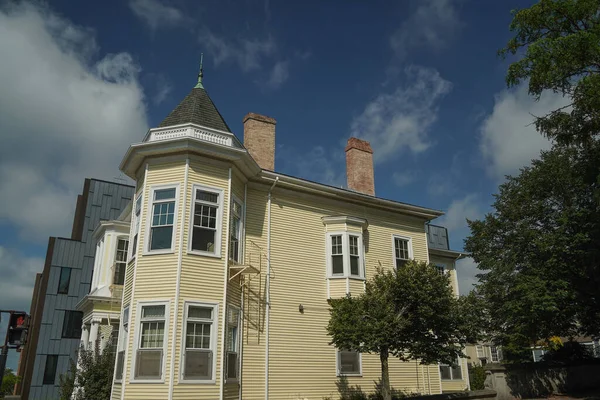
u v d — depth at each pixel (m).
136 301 14.05
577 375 23.25
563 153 22.47
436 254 26.02
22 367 35.03
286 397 16.27
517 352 27.33
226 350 14.48
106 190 35.56
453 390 23.05
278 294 17.31
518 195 23.47
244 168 16.77
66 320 31.33
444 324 14.86
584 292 20.92
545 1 14.57
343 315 14.73
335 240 19.50
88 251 33.47
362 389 18.27
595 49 13.41
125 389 13.18
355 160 23.08
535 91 14.98
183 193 14.82
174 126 15.65
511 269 22.20
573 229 21.06
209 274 14.59
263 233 17.69
